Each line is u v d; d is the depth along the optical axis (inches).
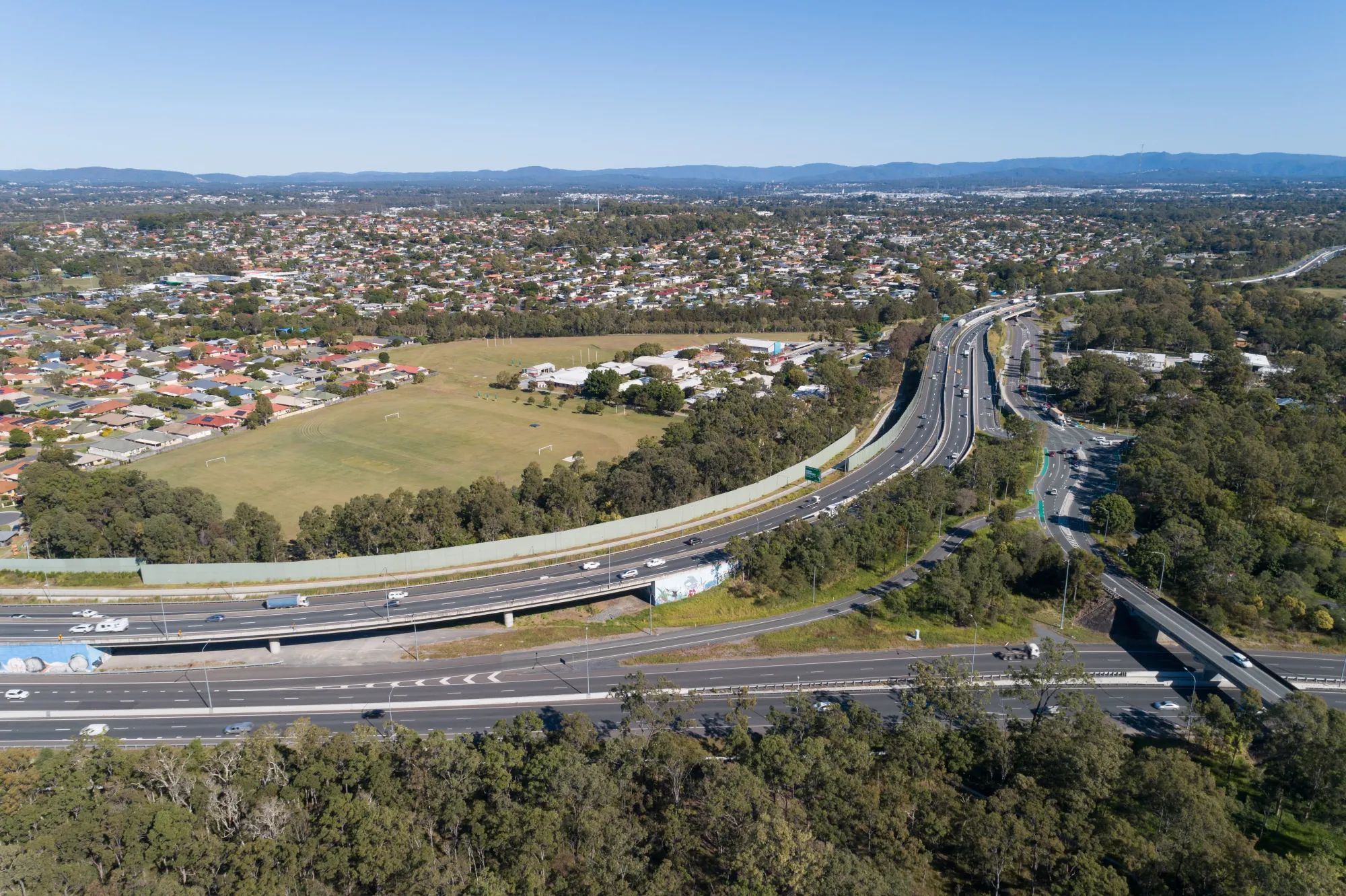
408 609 6491.1
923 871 3860.7
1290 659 6003.9
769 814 3796.8
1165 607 6555.1
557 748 4306.1
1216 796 4173.2
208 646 6318.9
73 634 6112.2
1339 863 4042.8
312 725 4650.6
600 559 7460.6
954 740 4493.1
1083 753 4136.3
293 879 3604.8
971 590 6692.9
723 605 6983.3
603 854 3730.3
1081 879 3484.3
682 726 5118.1
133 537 7396.7
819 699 5521.7
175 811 3769.7
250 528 7514.8
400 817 3865.7
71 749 4360.2
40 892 3275.1
